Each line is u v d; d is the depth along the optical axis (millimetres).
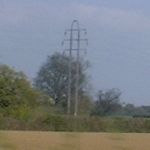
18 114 136250
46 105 156000
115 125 124938
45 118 126500
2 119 122875
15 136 66250
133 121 127250
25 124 124125
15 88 144125
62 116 127375
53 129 125500
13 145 51719
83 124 126500
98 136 72125
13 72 145750
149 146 59688
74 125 126312
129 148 56469
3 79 142875
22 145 54500
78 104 199625
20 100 144000
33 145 55562
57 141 57594
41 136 70125
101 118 126812
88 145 57500
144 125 127938
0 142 51562
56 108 175000
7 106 141375
